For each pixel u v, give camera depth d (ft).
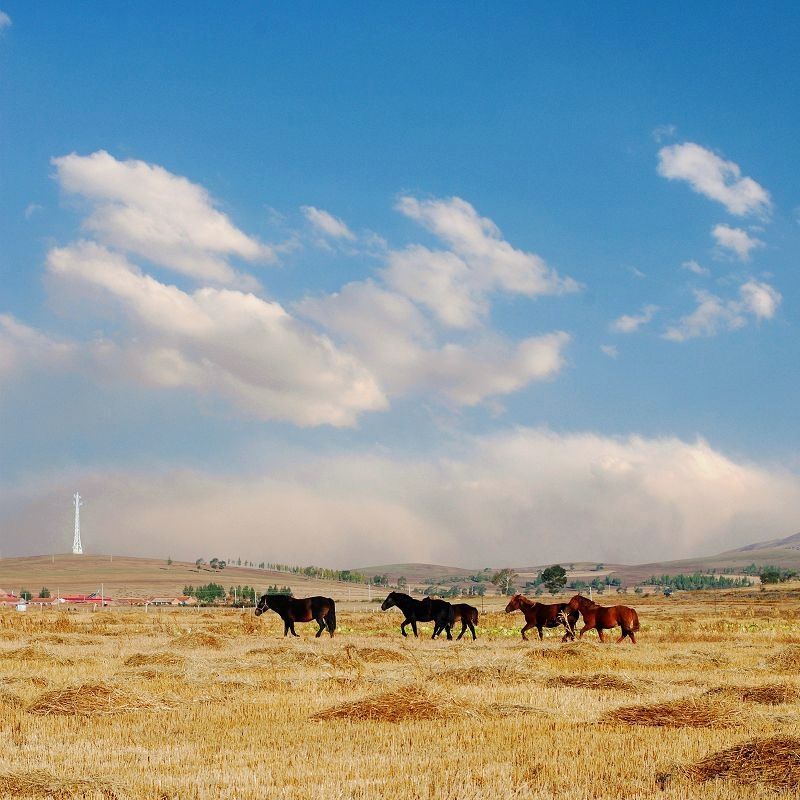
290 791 47.47
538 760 53.67
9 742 59.52
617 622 150.71
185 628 193.88
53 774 50.60
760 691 76.33
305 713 69.82
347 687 84.84
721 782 48.73
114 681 83.56
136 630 186.91
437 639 161.07
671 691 82.89
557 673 96.02
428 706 67.82
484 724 64.90
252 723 66.08
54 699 71.26
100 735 62.13
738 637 162.20
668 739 58.90
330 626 168.66
